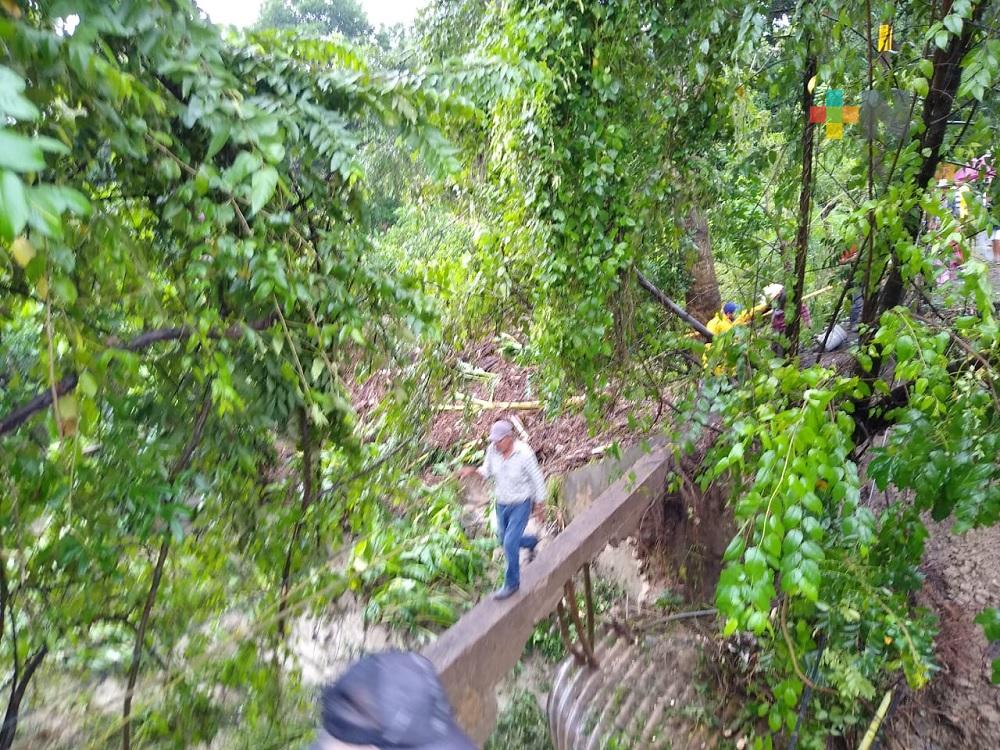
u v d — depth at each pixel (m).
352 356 3.41
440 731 1.46
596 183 5.01
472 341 6.73
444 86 3.11
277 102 2.63
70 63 1.80
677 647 6.40
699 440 6.50
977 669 5.48
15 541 2.63
